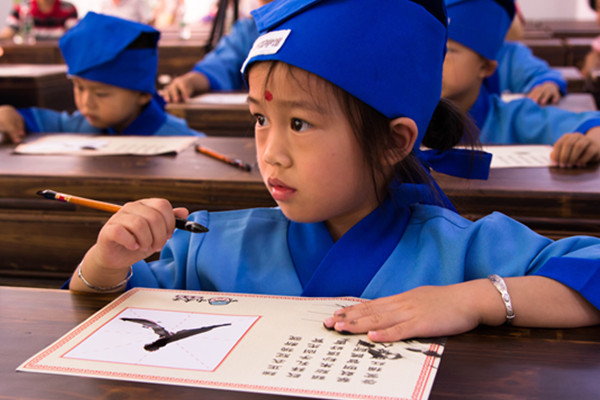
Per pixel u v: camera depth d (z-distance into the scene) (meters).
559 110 2.44
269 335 0.77
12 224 1.70
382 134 0.91
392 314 0.79
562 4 9.41
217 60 3.75
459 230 1.01
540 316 0.81
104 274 0.94
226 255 1.07
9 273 1.74
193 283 1.08
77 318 0.85
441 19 0.98
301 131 0.88
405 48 0.91
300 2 0.90
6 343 0.78
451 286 0.84
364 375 0.68
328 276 0.99
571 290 0.83
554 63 4.79
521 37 4.20
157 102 2.72
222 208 1.61
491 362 0.72
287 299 0.89
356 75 0.87
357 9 0.89
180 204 1.62
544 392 0.66
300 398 0.64
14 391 0.66
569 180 1.55
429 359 0.71
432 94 0.96
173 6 8.15
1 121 2.29
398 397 0.63
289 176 0.90
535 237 0.99
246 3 7.07
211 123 2.88
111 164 1.79
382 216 1.02
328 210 0.92
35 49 5.19
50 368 0.71
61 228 1.68
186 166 1.76
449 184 1.44
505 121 2.48
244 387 0.66
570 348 0.75
